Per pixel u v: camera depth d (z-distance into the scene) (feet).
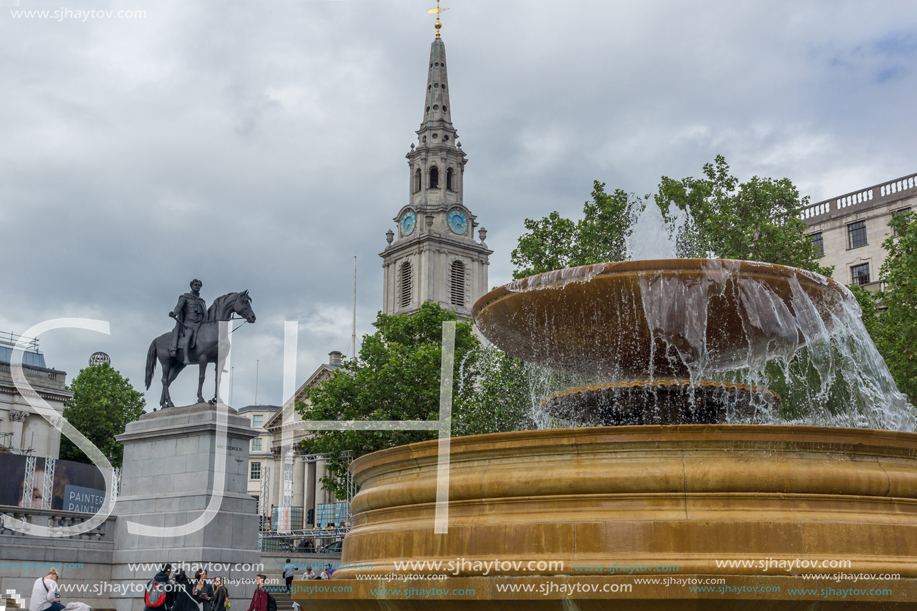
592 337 35.60
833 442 23.24
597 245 101.04
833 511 22.47
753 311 33.24
